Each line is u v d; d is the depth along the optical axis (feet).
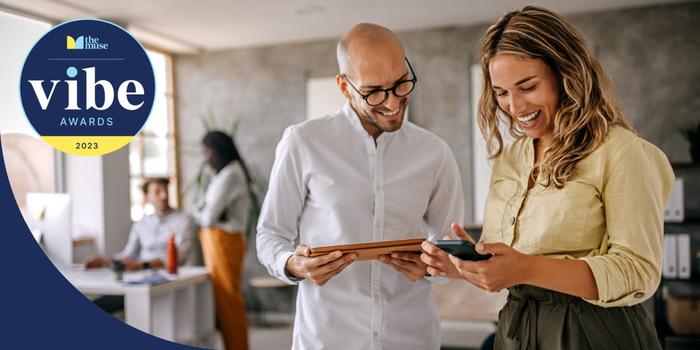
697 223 13.66
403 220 5.53
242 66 19.88
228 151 14.83
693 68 16.07
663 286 13.83
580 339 3.76
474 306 9.96
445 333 16.99
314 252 4.61
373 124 5.18
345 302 5.47
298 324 5.69
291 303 19.42
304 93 19.27
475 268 3.47
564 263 3.52
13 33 15.19
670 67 16.21
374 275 5.42
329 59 18.99
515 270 3.48
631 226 3.54
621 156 3.64
